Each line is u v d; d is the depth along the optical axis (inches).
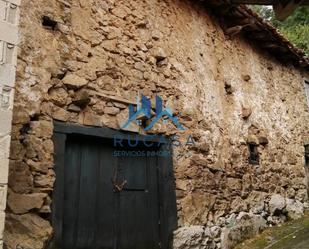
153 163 169.5
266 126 262.5
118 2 172.2
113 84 157.8
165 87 182.5
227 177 205.0
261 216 222.8
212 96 213.9
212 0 222.4
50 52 136.8
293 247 178.5
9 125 103.7
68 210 135.5
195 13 221.9
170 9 203.0
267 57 297.6
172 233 161.6
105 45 159.2
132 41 172.9
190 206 173.5
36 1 136.9
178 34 202.4
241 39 266.4
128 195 157.6
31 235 114.8
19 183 117.0
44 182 123.5
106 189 150.7
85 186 143.6
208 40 226.5
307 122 329.1
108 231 146.3
